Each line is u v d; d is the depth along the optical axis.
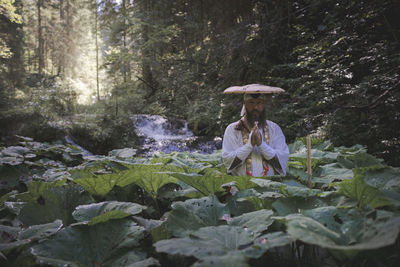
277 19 10.68
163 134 12.48
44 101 13.09
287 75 9.58
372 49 6.16
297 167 3.00
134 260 1.35
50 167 3.64
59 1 32.06
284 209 1.61
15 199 2.10
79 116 12.23
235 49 11.54
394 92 5.41
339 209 1.43
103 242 1.46
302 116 6.79
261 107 2.86
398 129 5.37
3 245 1.29
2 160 3.17
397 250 1.25
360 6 7.14
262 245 1.13
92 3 15.37
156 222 1.61
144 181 2.16
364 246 1.02
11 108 11.48
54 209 1.85
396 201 1.49
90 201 1.96
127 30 14.68
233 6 12.93
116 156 3.13
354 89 5.81
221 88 12.23
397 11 6.99
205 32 14.73
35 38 33.81
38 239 1.41
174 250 1.16
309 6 9.09
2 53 13.84
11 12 11.65
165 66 14.60
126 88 14.37
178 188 2.37
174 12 16.11
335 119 5.87
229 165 2.75
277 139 2.88
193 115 12.00
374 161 3.04
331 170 2.76
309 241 1.08
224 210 1.66
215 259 1.07
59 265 1.23
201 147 10.62
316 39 8.47
